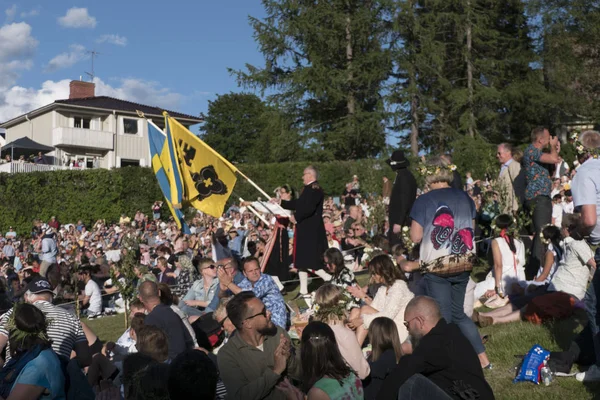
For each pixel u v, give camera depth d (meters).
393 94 40.62
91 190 40.47
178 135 12.12
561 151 31.05
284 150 42.81
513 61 42.53
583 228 5.89
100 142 51.66
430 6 41.16
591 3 42.09
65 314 6.21
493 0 42.25
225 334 8.70
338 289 6.52
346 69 41.28
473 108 41.09
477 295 10.18
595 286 5.78
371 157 40.09
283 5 42.28
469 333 6.32
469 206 6.18
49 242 20.06
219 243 13.17
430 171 6.35
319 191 10.75
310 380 4.73
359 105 41.69
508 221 9.59
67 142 50.31
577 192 5.87
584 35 42.34
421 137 43.78
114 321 14.08
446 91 41.53
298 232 10.79
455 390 4.45
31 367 5.09
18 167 45.19
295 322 8.90
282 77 43.03
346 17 41.53
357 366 5.91
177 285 12.96
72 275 15.84
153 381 4.56
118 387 6.40
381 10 41.47
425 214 6.14
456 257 6.03
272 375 5.17
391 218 9.96
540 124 42.81
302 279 10.96
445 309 6.11
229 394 5.34
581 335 6.33
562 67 41.81
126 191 40.59
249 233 17.45
